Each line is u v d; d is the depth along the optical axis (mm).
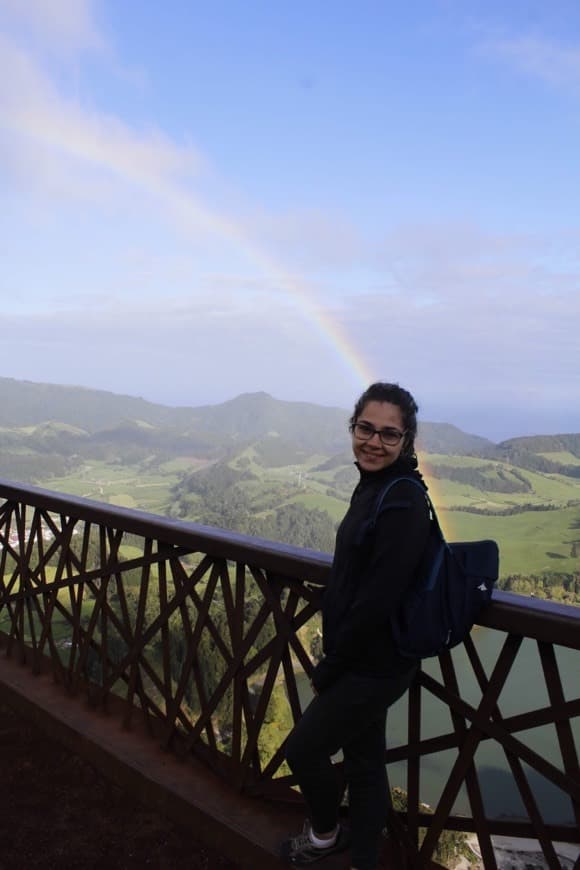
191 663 2330
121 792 2361
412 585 1464
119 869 1987
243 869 1975
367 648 1516
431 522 1495
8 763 2543
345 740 1602
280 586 2008
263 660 2076
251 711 2156
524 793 1516
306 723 1640
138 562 2512
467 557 1519
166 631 2424
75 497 2902
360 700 1539
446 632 1447
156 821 2207
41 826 2178
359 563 1491
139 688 2562
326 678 1558
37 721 2820
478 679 1578
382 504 1453
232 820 2057
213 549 2156
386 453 1543
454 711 1639
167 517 2441
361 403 1593
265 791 2113
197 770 2330
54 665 3035
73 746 2615
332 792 1726
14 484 3246
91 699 2791
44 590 3051
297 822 2039
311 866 1815
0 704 3004
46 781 2430
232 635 2172
